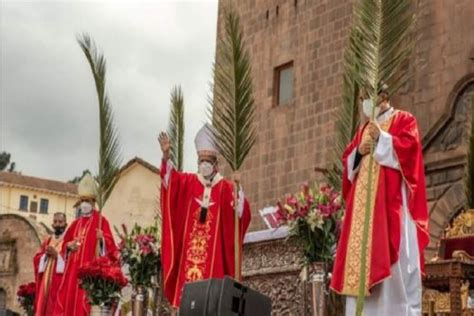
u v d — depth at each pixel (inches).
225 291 319.6
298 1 1030.4
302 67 1008.2
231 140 450.9
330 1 983.6
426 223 331.3
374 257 323.9
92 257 610.2
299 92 1005.8
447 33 824.9
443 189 795.4
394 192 332.2
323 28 987.9
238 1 1119.6
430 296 522.6
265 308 335.6
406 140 333.7
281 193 998.4
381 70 330.6
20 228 1576.0
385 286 324.8
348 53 410.3
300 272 454.0
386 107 348.5
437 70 827.4
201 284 327.9
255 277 522.3
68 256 622.8
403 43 337.7
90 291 549.0
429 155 812.6
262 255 519.8
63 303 613.9
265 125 1043.9
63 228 674.2
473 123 670.5
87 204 642.2
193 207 470.3
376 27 331.3
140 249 548.4
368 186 318.3
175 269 467.5
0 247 1593.3
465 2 816.9
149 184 1457.9
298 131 993.5
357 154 343.9
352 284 331.6
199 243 465.4
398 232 327.3
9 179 2780.5
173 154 613.0
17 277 1563.7
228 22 459.8
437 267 464.1
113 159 597.0
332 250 405.7
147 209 1445.6
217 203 469.4
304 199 413.1
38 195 2822.3
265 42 1070.4
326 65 973.8
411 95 845.2
